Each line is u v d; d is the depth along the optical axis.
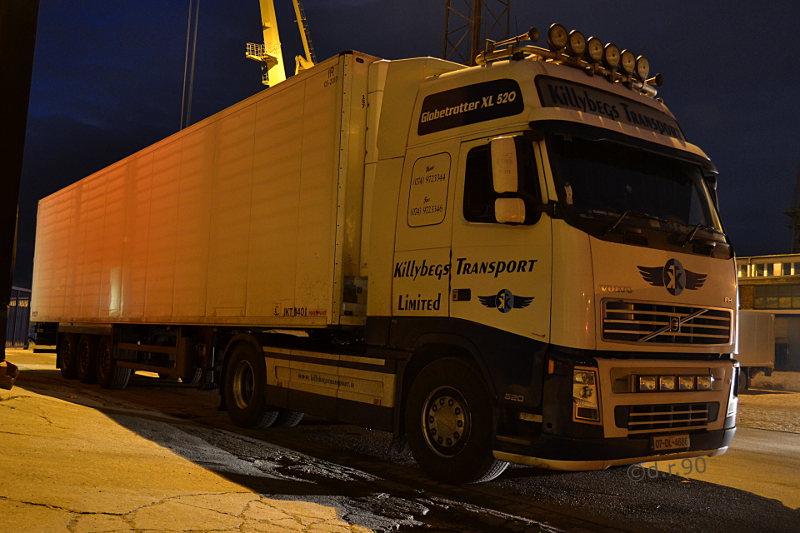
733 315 6.27
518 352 5.46
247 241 8.84
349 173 7.28
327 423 9.81
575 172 5.63
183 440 7.00
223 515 4.16
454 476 5.89
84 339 14.95
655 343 5.57
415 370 6.61
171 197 11.02
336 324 7.12
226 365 9.33
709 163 6.64
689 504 5.69
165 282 11.02
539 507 5.42
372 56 7.52
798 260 38.78
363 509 4.92
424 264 6.38
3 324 8.12
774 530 5.04
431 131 6.58
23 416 6.78
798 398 20.92
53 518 3.64
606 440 5.21
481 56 6.38
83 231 15.03
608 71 6.45
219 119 9.75
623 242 5.52
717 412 6.02
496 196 5.82
